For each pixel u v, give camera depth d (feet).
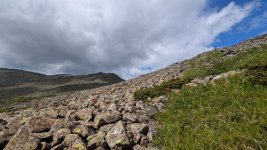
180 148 30.19
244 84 42.75
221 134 30.55
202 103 41.11
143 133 34.04
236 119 33.19
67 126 34.96
